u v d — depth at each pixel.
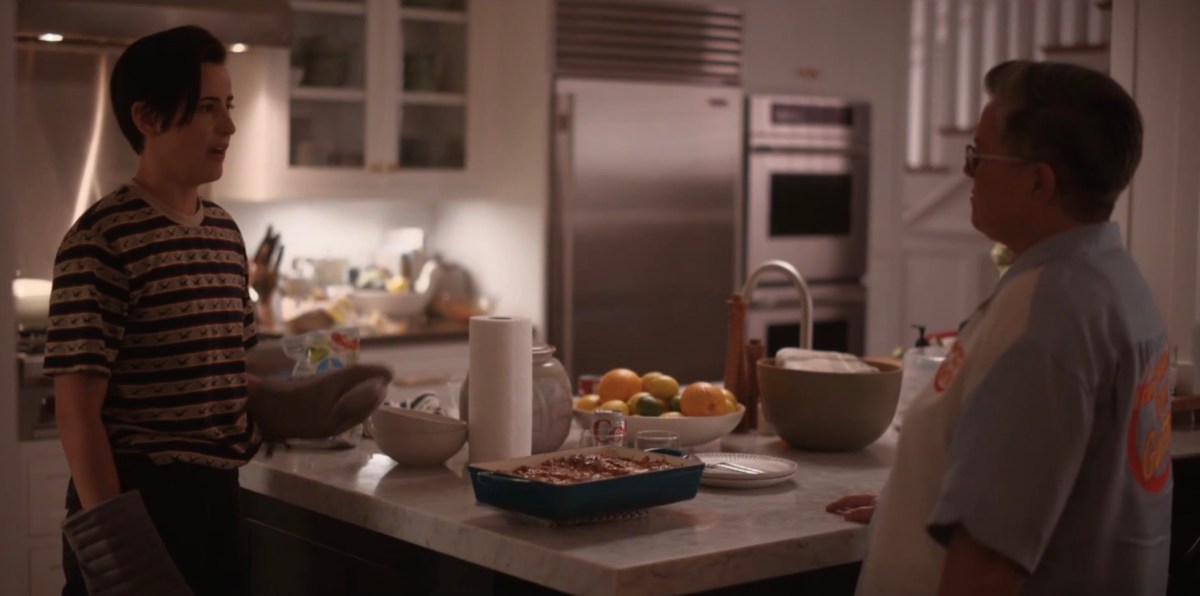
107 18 3.65
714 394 2.41
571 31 4.53
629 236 4.71
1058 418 1.37
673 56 4.76
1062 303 1.40
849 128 5.27
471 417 2.16
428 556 1.94
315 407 2.19
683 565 1.63
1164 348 1.53
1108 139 1.43
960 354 1.50
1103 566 1.48
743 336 2.67
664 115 4.75
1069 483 1.38
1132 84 2.77
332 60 4.47
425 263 5.01
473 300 4.97
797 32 5.11
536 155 4.57
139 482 1.93
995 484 1.37
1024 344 1.39
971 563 1.39
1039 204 1.46
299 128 4.42
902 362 2.85
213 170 1.98
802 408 2.38
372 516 1.97
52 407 3.51
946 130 6.38
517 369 2.14
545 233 4.55
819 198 5.21
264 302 4.47
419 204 5.19
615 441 2.17
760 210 5.03
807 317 2.67
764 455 2.38
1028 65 1.48
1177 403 2.59
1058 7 6.11
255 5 3.88
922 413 1.54
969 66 6.39
